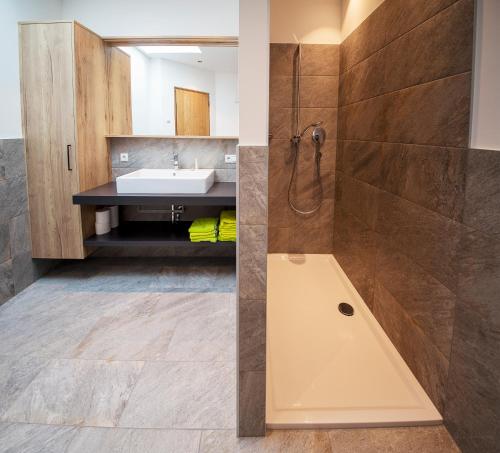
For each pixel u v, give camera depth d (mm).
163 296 3045
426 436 1639
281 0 3248
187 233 3533
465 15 1478
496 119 1316
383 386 1929
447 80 1618
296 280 3211
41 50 3041
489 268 1339
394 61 2188
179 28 3559
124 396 1898
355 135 2934
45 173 3174
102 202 3104
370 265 2631
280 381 1967
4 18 2906
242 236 1500
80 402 1855
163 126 3668
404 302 2078
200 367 2135
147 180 3170
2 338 2412
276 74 3344
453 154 1573
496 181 1297
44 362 2170
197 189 3195
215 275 3490
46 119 3111
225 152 3795
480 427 1408
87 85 3275
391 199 2252
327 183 3561
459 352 1542
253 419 1636
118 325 2590
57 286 3221
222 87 3605
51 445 1606
